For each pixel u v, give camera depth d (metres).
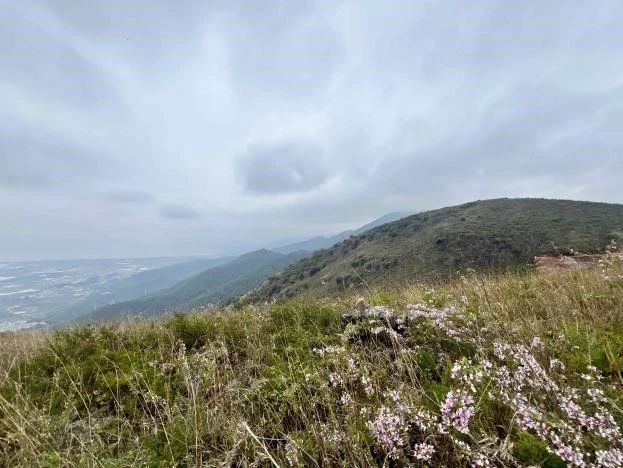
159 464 2.41
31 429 2.77
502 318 4.38
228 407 3.08
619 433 1.94
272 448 2.60
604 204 75.69
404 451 2.34
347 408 2.74
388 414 2.44
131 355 4.63
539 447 2.00
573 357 3.06
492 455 1.98
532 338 3.59
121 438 2.83
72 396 3.30
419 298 6.15
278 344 4.61
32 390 3.73
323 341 4.45
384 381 3.15
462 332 3.90
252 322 5.55
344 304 6.67
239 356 4.63
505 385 2.54
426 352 3.62
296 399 2.99
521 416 2.24
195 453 2.47
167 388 3.32
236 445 2.38
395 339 3.84
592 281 6.06
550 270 8.70
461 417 2.14
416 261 56.72
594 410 2.29
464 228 68.50
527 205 81.88
